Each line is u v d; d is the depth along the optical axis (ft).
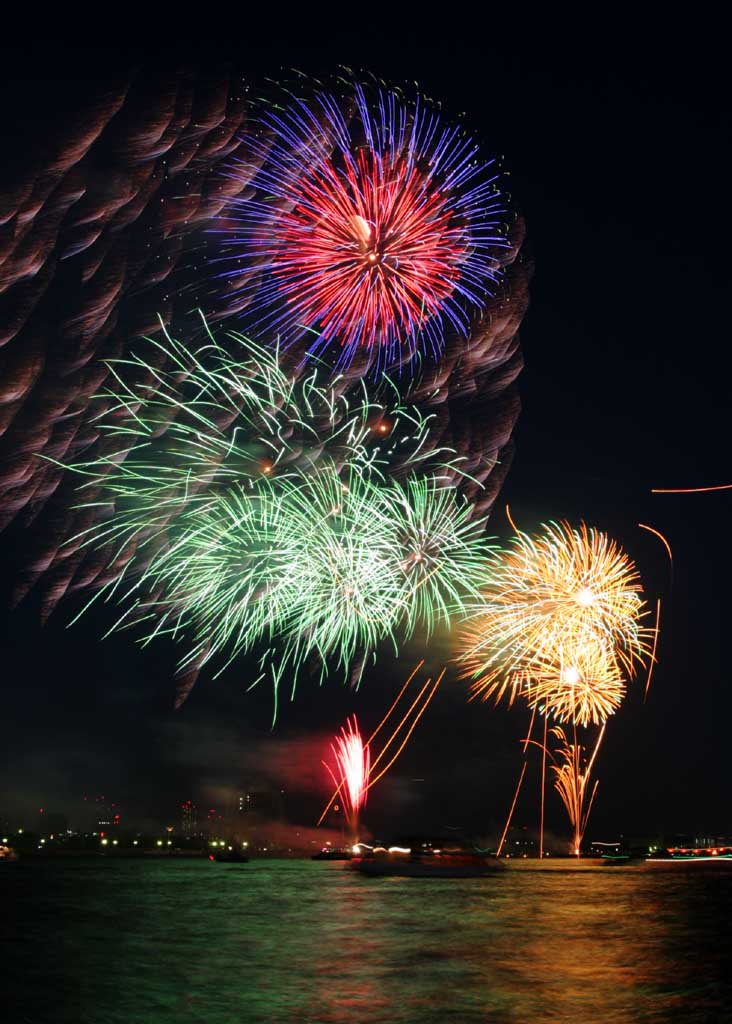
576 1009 103.65
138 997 112.68
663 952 153.69
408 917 221.46
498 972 130.93
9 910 249.34
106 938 179.73
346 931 189.37
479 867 409.49
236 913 236.22
